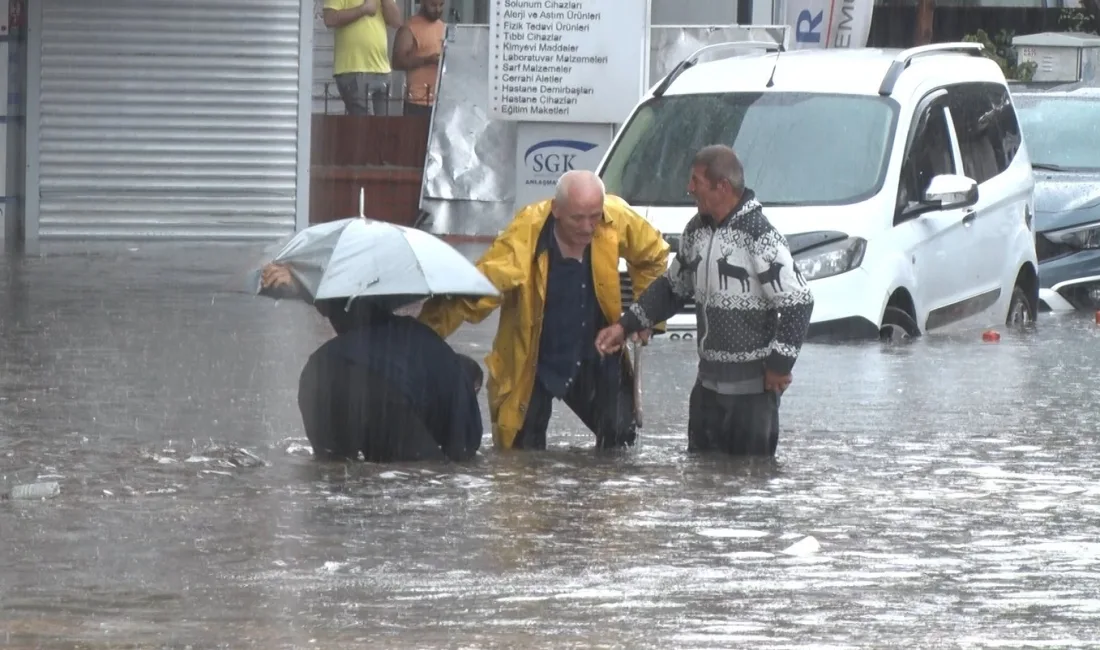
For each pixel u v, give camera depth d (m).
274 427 35.75
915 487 30.86
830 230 47.66
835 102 50.88
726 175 32.16
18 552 25.67
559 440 35.53
